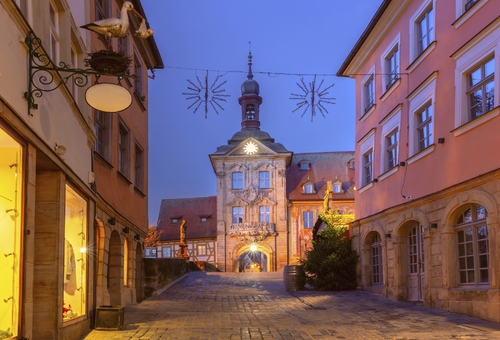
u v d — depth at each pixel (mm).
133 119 19250
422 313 13930
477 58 13523
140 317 13680
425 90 16609
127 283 18375
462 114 14195
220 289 24797
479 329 10930
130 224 17938
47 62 8156
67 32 10109
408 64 18250
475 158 13375
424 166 16469
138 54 20922
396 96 19266
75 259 10281
